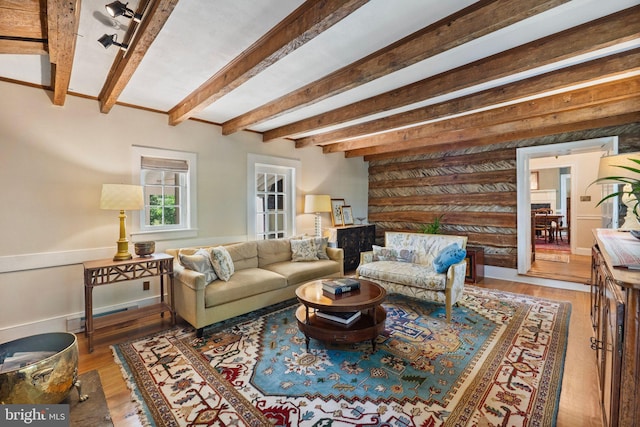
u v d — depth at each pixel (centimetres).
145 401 182
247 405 178
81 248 295
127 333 278
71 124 288
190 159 371
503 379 201
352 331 228
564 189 827
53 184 279
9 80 256
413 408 174
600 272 197
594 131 391
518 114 326
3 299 258
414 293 321
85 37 193
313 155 534
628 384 110
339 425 161
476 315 314
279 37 184
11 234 260
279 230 489
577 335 266
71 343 137
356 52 213
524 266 455
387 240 425
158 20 153
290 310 338
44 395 112
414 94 271
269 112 322
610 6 163
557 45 191
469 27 167
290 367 219
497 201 480
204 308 271
